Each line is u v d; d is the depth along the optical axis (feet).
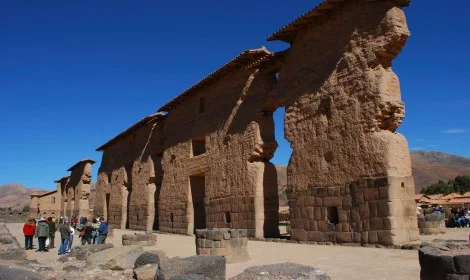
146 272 32.91
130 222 116.47
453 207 129.70
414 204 45.73
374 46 47.78
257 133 66.85
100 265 41.83
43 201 190.08
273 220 65.72
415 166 503.20
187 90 87.15
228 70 75.15
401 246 41.52
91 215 170.09
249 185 66.54
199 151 90.17
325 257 39.01
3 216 182.19
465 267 18.13
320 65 55.36
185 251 51.93
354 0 51.39
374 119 46.47
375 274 28.91
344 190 48.93
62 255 54.08
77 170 165.58
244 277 19.40
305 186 54.65
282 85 61.87
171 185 95.45
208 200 78.13
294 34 60.90
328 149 51.93
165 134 102.99
